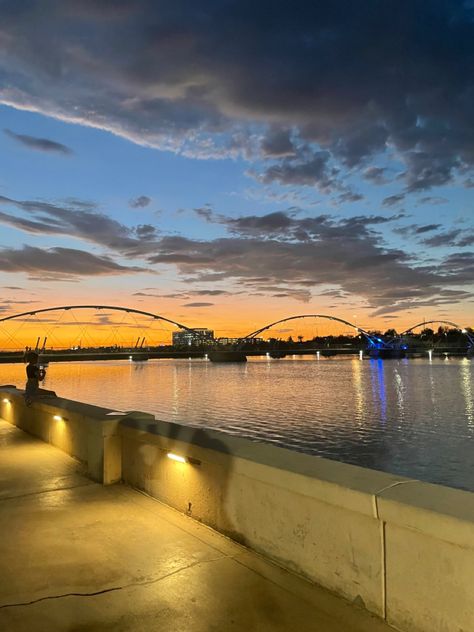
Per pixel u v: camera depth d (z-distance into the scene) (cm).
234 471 469
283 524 423
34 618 347
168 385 9944
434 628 311
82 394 7869
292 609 358
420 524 313
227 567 423
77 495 630
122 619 346
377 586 346
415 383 9762
